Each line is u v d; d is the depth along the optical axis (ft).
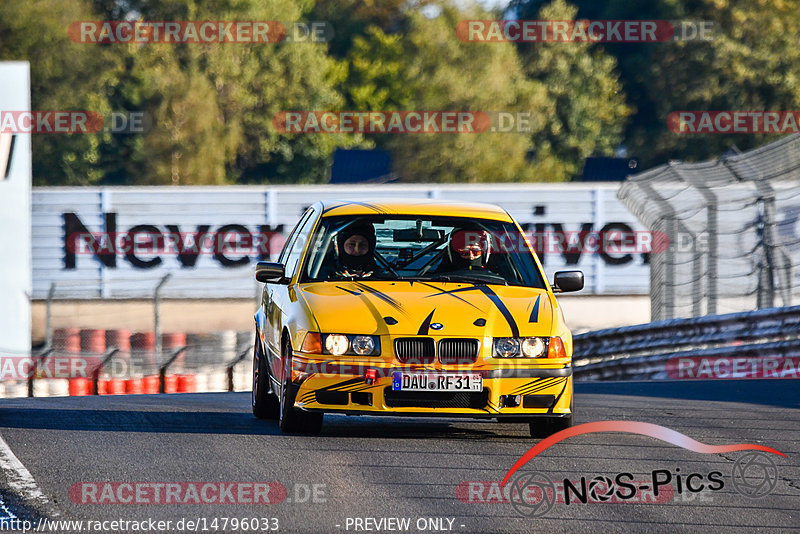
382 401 85.61
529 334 87.71
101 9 608.60
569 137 653.30
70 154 591.37
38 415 103.19
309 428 90.94
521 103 561.84
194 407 114.01
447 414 85.97
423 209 100.94
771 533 61.46
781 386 138.82
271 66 623.77
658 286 216.74
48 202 327.06
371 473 75.10
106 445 85.46
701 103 615.98
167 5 604.49
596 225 333.83
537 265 98.99
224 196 330.95
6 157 248.93
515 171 545.03
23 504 65.98
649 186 222.07
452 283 95.09
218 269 329.93
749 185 269.85
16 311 248.73
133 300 322.14
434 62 554.05
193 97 581.94
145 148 583.17
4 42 577.02
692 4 631.97
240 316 326.44
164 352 196.54
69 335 261.65
